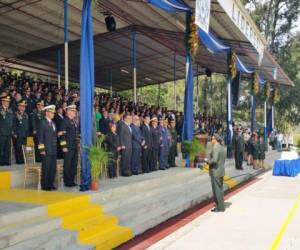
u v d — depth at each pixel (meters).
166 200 11.42
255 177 21.91
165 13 18.09
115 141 12.55
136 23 20.88
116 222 8.91
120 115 13.81
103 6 18.11
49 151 9.70
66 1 15.98
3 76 15.32
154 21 19.75
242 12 18.05
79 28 19.98
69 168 10.36
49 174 9.77
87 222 8.34
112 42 23.59
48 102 13.20
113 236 8.07
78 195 9.09
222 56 24.61
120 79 32.00
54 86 17.36
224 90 46.53
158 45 24.27
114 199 10.07
